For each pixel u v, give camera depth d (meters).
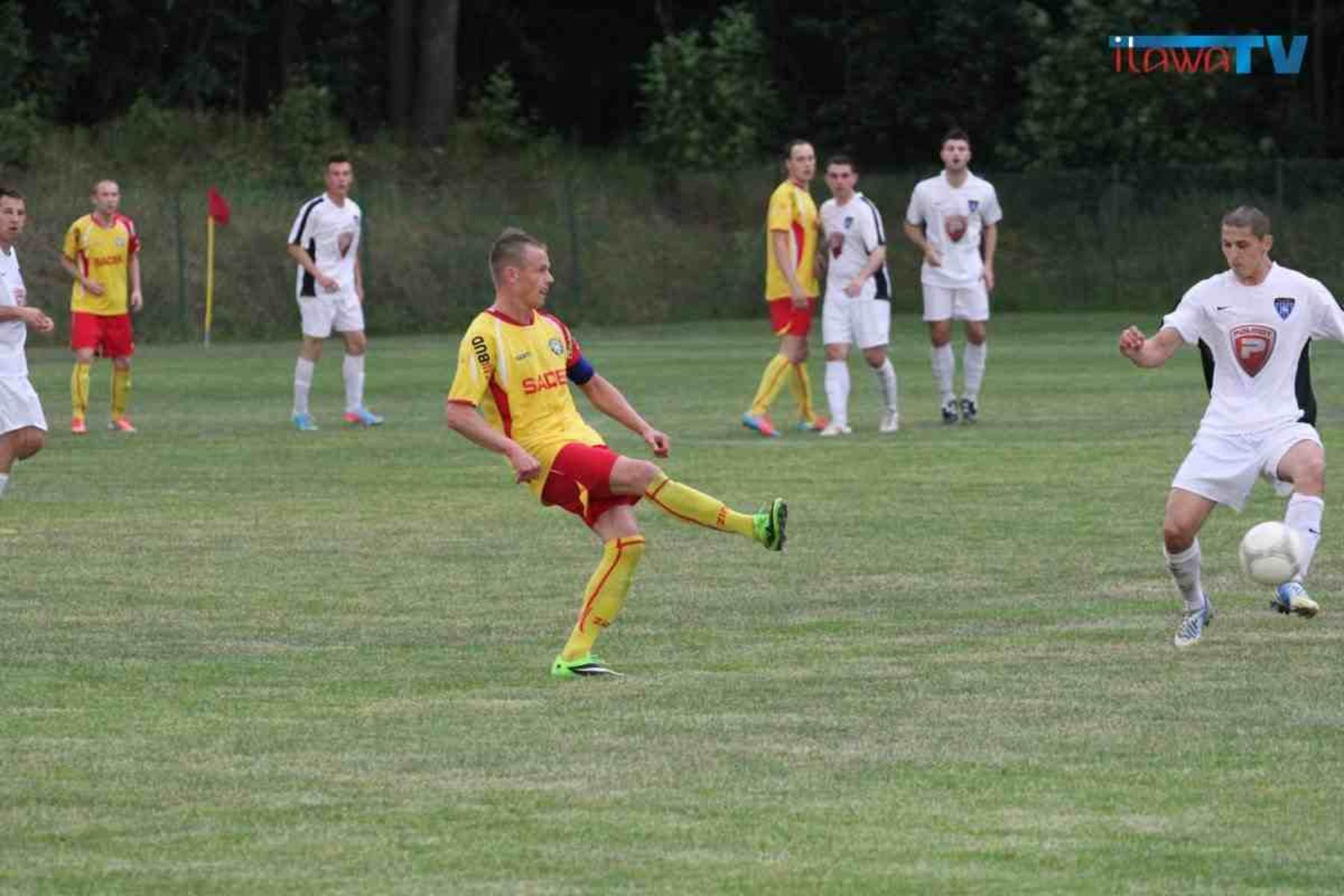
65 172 107.94
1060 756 18.45
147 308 97.94
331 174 52.19
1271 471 22.89
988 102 133.00
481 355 22.23
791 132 136.75
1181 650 23.33
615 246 114.50
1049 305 112.94
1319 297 22.94
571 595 27.59
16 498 38.19
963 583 28.05
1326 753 18.45
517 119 132.12
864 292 48.78
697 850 15.62
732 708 20.56
